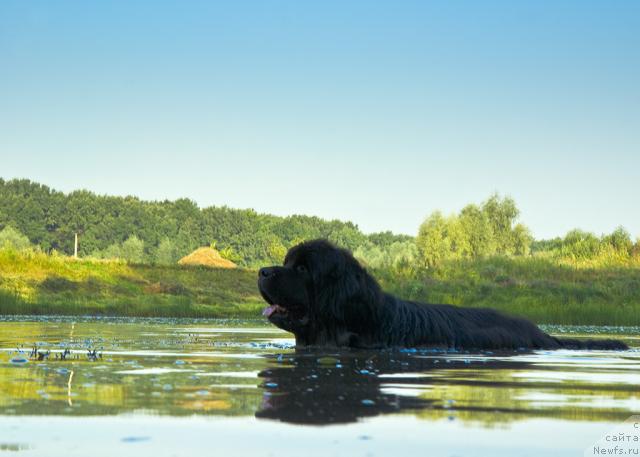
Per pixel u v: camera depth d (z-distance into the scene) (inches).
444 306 437.4
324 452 141.0
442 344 403.9
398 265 1691.7
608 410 187.5
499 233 3302.2
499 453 142.1
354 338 393.7
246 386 224.8
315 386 227.3
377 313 398.3
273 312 402.3
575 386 235.9
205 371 267.3
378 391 217.9
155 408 183.2
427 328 405.1
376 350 382.0
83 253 6205.7
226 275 2145.7
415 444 148.0
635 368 302.5
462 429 162.4
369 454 139.8
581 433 159.8
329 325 398.3
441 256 2896.2
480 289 1524.4
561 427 165.8
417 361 322.3
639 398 208.8
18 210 6225.4
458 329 414.9
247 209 7106.3
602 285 1620.3
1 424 162.9
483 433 158.7
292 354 351.9
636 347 465.7
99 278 1833.2
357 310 393.4
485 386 233.3
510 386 234.2
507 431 161.0
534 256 2053.4
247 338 495.2
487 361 329.4
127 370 267.3
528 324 453.1
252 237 6707.7
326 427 163.3
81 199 6515.8
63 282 1724.9
